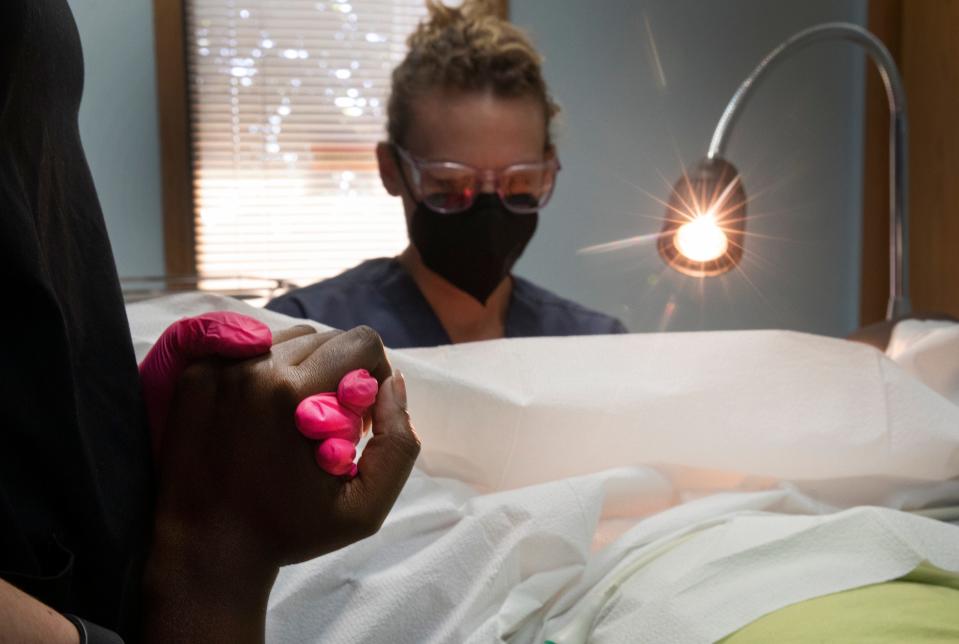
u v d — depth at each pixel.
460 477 0.79
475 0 1.45
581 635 0.66
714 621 0.60
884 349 1.10
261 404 0.51
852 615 0.58
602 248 2.65
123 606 0.51
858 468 0.80
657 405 0.79
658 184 2.65
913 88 2.46
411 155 1.37
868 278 2.66
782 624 0.59
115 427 0.53
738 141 2.67
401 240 2.80
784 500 0.78
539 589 0.69
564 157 2.62
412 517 0.70
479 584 0.67
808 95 2.68
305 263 2.77
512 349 0.82
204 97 2.66
